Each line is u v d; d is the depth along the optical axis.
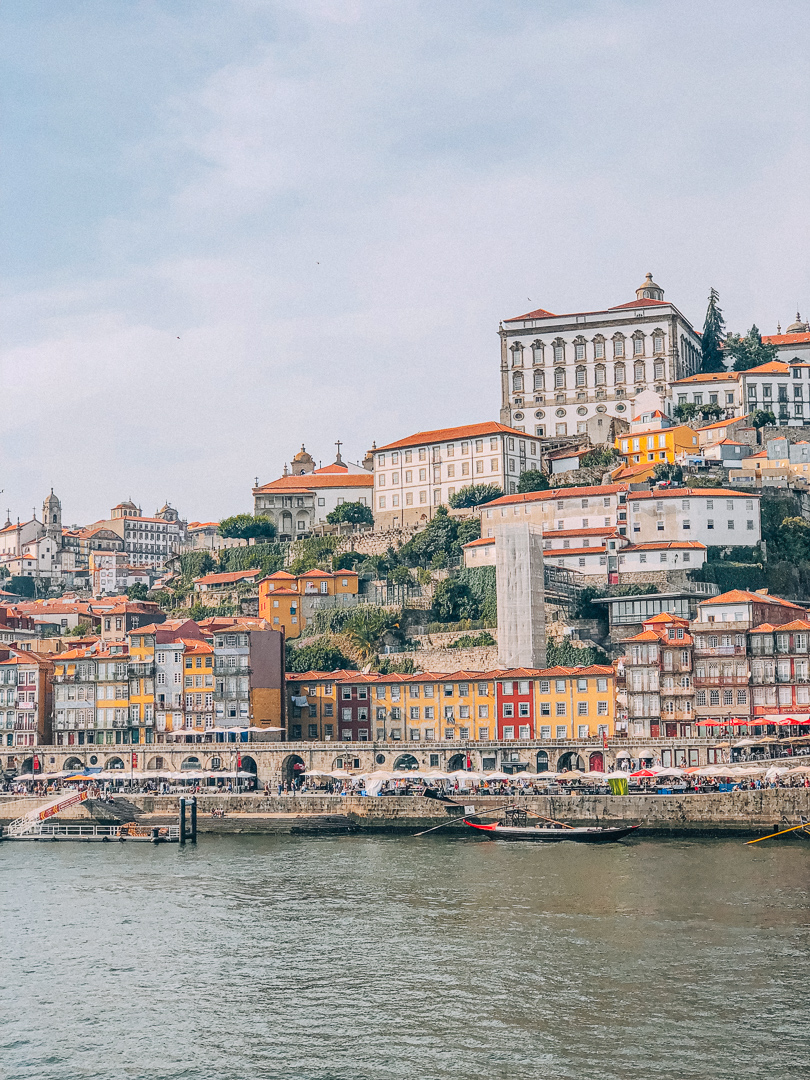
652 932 102.75
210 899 120.62
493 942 101.06
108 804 175.38
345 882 127.62
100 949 102.38
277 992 90.00
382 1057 77.75
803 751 173.00
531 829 154.50
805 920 105.69
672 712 187.12
